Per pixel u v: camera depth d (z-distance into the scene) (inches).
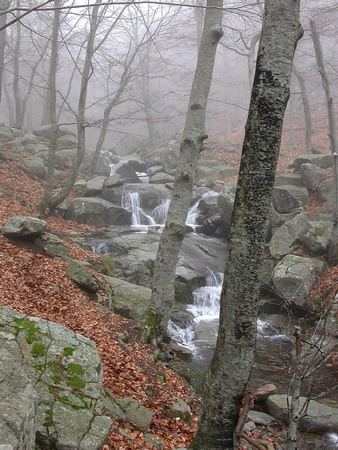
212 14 346.9
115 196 807.7
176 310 515.8
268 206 154.6
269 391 321.4
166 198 856.9
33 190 715.4
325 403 314.7
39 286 359.3
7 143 852.0
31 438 121.3
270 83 149.9
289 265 528.1
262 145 151.3
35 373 172.1
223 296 159.6
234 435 155.8
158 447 199.3
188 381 323.6
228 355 156.5
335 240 552.1
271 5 151.3
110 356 281.4
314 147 938.7
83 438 148.9
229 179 956.0
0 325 192.4
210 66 348.5
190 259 619.8
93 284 401.7
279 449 246.2
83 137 630.5
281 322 498.3
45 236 450.3
